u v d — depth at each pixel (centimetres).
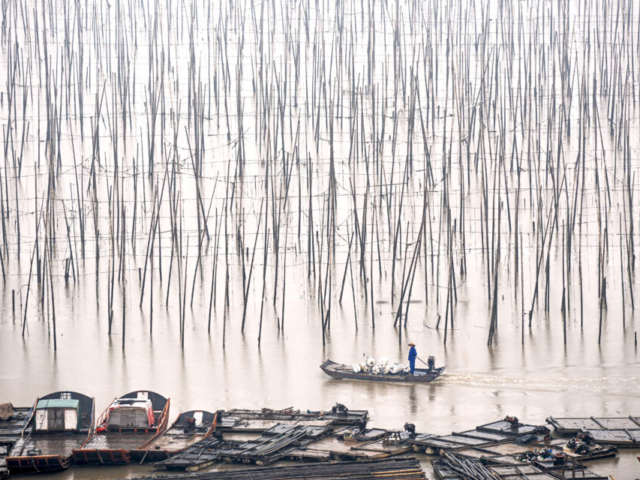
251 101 8112
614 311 4872
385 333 4528
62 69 7456
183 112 7856
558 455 2498
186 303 5203
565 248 5938
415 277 5644
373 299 5088
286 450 2714
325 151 7425
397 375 3638
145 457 2714
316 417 3062
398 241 6266
